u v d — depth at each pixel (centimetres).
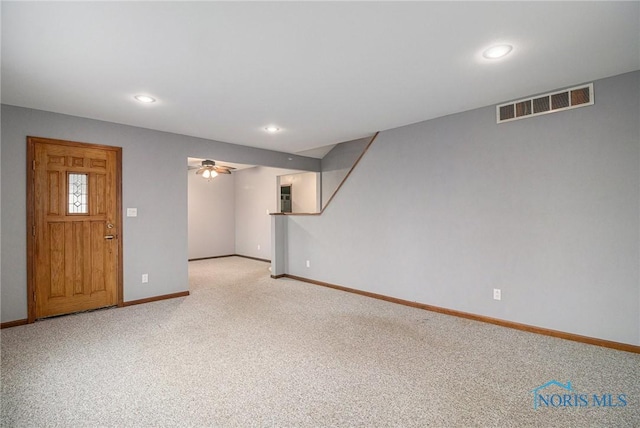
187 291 470
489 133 346
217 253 863
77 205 380
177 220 459
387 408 199
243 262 780
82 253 383
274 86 291
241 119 392
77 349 282
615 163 273
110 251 402
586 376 234
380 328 334
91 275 390
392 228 437
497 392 215
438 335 314
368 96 318
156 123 407
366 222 469
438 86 294
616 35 208
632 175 266
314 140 509
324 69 258
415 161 411
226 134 468
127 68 253
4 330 327
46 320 356
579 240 292
